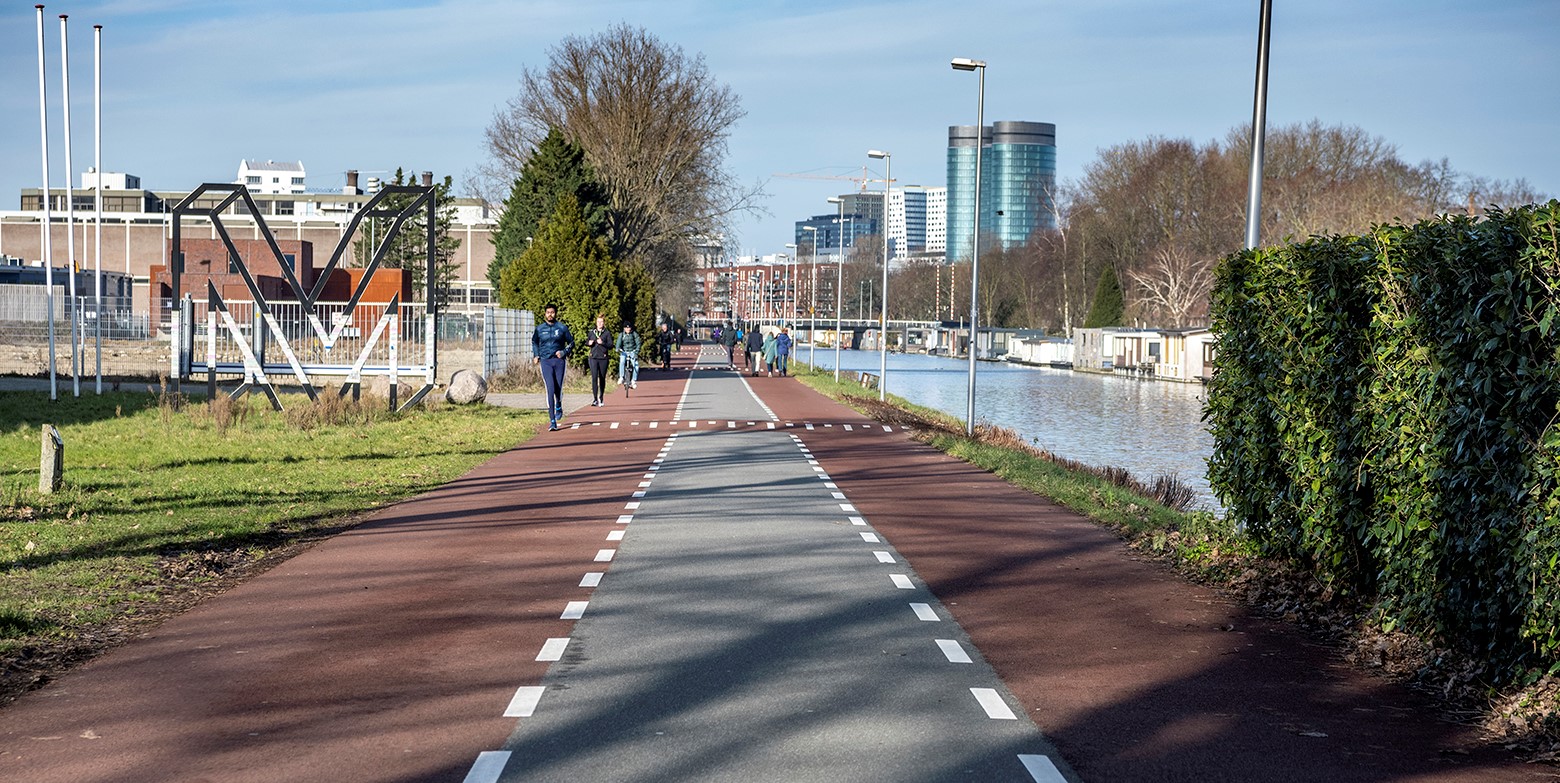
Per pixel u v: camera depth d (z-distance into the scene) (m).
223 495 15.48
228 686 7.24
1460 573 7.65
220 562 11.27
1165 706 7.12
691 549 12.23
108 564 10.82
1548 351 6.86
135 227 109.94
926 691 7.29
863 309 193.62
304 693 7.10
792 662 7.90
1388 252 8.63
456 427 26.84
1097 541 13.36
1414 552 8.04
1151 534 13.39
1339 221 71.19
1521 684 7.13
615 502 15.76
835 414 33.69
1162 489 22.66
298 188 199.38
